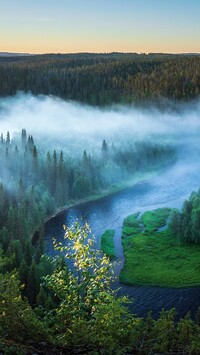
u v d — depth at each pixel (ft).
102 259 95.61
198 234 423.64
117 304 83.87
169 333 82.64
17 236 422.00
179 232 438.81
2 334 72.79
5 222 449.89
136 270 372.17
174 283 344.90
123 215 552.41
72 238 95.50
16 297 80.28
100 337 76.07
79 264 93.56
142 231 477.36
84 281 91.25
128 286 342.85
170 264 385.09
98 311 83.51
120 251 422.82
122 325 83.10
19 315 76.54
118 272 369.50
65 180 627.05
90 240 96.99
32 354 70.74
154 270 371.76
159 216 525.75
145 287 339.98
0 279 85.46
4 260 196.03
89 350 74.28
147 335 82.48
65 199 605.73
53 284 92.63
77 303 88.43
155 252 414.00
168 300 316.81
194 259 393.70
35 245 453.99
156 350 77.66
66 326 82.84
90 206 599.16
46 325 79.41
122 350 74.02
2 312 75.51
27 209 507.30
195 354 75.66
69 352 73.67
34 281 264.31
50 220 538.06
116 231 485.97
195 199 465.88
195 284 342.23
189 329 83.61
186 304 309.83
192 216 432.66
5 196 522.47
